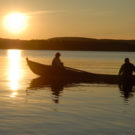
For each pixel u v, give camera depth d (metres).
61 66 40.16
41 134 13.65
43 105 20.58
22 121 15.94
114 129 14.57
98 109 19.36
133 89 30.86
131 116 17.34
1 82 35.31
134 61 96.44
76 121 16.06
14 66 67.00
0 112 18.06
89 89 30.08
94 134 13.75
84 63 80.31
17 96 24.61
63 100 22.81
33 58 115.56
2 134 13.57
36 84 33.84
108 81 36.69
